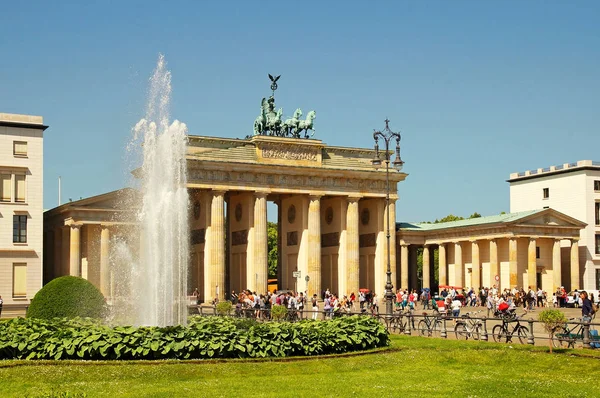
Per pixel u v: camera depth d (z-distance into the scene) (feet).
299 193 567.59
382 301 582.35
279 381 159.12
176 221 262.47
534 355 193.47
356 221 586.86
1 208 451.12
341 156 592.60
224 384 155.22
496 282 555.69
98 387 151.12
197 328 185.88
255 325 190.80
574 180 625.82
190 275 567.18
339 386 154.10
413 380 162.91
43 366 168.86
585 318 242.58
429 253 630.33
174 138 270.05
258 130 568.41
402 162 336.49
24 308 451.94
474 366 182.39
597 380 163.02
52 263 540.11
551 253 587.27
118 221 503.20
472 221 609.83
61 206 503.20
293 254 593.01
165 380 160.66
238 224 579.07
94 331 182.60
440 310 326.44
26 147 459.73
